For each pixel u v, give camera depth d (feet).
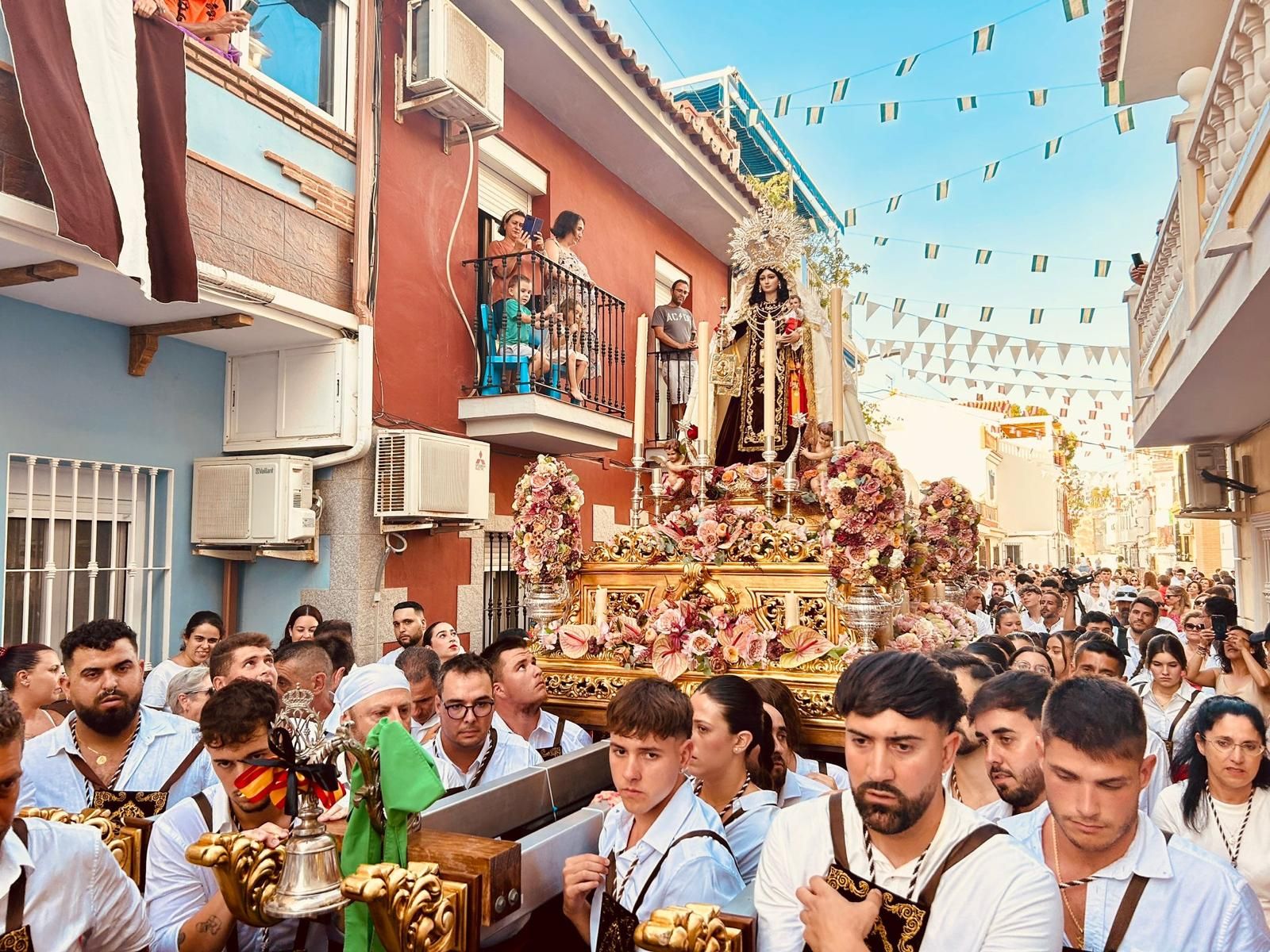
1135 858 6.12
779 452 16.63
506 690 12.19
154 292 15.34
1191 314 16.88
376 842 5.92
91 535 18.08
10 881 5.90
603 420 27.63
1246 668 16.75
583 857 7.23
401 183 23.11
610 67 28.55
